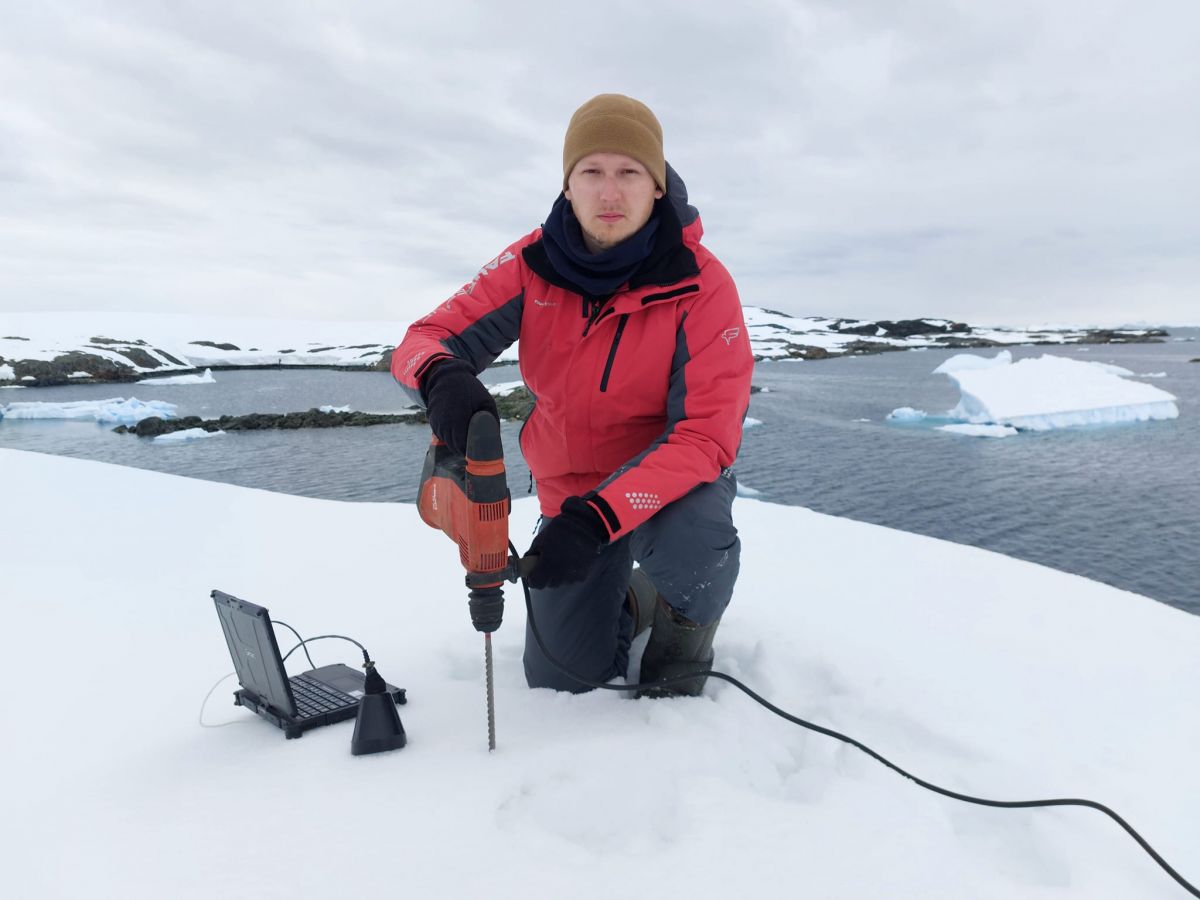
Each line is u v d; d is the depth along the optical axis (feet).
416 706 5.22
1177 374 121.39
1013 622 7.25
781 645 6.32
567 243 4.92
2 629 7.06
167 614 7.53
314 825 3.78
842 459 51.44
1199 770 4.66
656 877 3.42
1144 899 3.46
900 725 5.09
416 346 4.84
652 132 4.78
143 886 3.36
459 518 4.15
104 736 4.91
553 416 5.40
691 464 4.62
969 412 70.54
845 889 3.38
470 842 3.63
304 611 7.64
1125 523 35.70
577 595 5.31
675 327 4.97
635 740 4.57
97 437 59.82
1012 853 3.85
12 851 3.65
